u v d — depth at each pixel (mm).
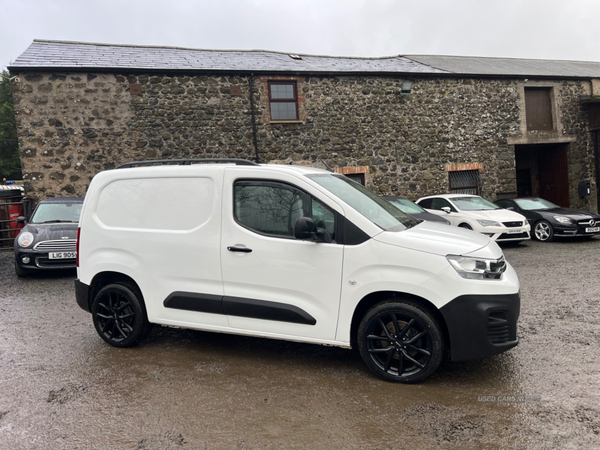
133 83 11438
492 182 14875
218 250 3672
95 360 3834
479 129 14672
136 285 4109
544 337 4156
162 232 3895
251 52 15297
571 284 6258
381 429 2641
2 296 6402
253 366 3666
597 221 10750
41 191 10867
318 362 3732
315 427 2682
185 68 11750
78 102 11055
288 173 3582
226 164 3879
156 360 3824
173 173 3918
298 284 3430
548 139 15609
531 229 11391
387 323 3346
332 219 3395
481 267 3127
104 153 11273
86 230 4211
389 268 3205
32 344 4262
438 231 3576
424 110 14039
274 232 3549
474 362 3637
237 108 12289
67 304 5852
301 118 12859
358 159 13438
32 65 10727
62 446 2498
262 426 2705
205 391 3197
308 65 13938
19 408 2961
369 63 15422
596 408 2801
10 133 43812
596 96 15758
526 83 15203
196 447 2479
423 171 14094
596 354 3689
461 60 17781
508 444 2443
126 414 2865
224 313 3678
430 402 2963
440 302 3090
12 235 12180
